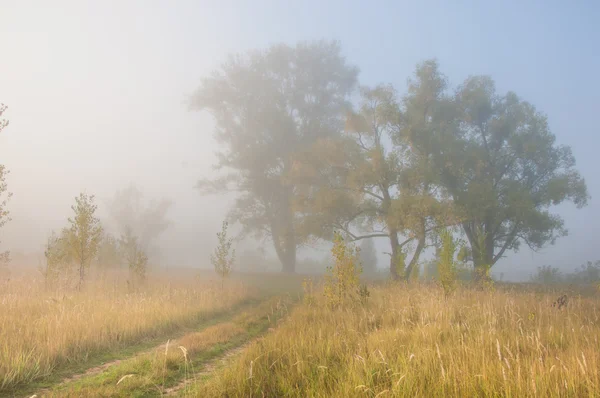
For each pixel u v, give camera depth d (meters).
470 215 26.56
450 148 28.55
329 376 6.28
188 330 11.71
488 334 7.82
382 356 6.38
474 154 28.16
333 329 9.66
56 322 9.12
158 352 8.33
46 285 17.59
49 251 18.52
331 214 30.92
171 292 17.23
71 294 15.40
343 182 32.75
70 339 8.38
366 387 5.48
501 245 30.31
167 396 5.93
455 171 28.33
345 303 13.63
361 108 32.28
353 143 31.66
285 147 43.59
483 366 5.54
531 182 29.86
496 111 30.75
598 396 4.83
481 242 23.06
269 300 19.20
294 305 17.27
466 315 10.45
